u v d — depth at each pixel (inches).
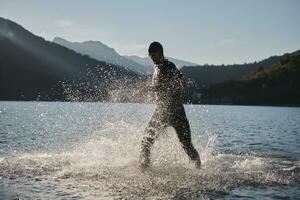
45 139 454.0
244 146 424.8
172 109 275.9
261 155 341.7
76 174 238.1
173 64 285.0
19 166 260.8
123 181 220.7
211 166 273.6
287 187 213.5
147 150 263.3
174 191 200.2
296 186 215.6
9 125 694.5
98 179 225.5
